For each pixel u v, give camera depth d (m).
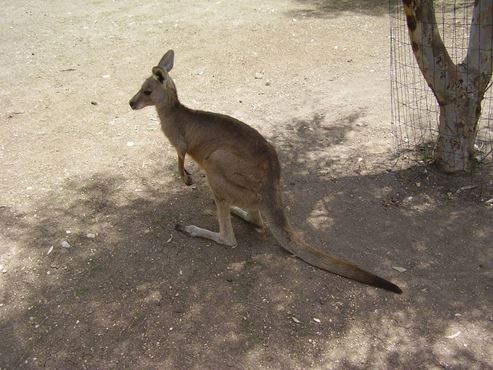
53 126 4.34
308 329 2.94
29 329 2.94
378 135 4.20
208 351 2.86
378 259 3.25
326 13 6.75
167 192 3.70
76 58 5.42
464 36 5.52
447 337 2.90
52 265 3.22
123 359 2.83
